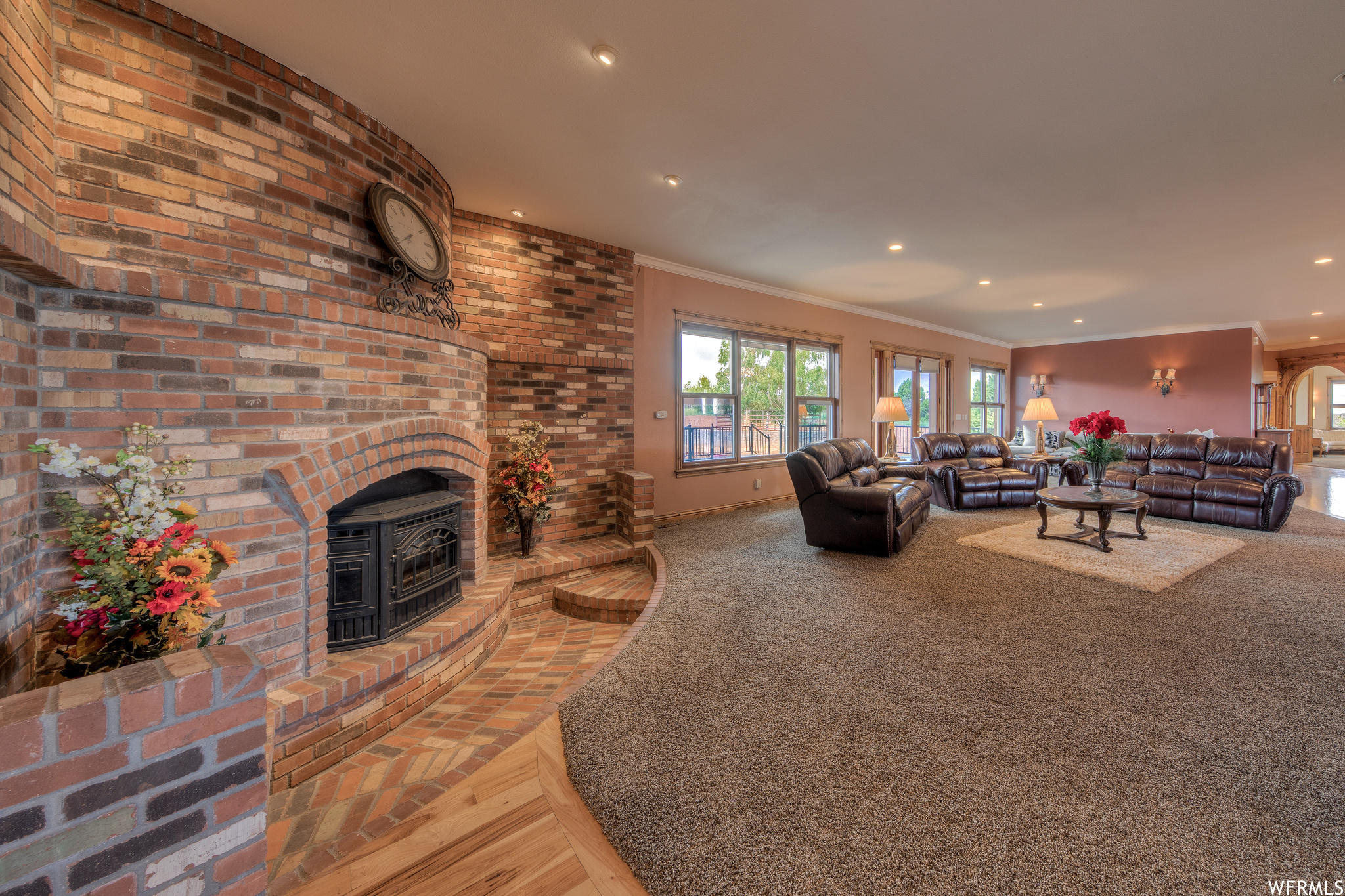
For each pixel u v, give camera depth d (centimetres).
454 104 229
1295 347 1002
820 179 302
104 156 159
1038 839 119
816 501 381
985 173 293
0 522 127
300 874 122
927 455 616
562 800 139
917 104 231
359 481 213
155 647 140
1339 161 276
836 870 112
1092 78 212
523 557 349
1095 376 884
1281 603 272
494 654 276
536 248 375
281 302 188
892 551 363
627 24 183
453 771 150
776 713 173
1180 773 141
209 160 178
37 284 145
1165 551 370
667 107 233
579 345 399
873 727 164
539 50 196
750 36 189
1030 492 562
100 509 153
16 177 131
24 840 85
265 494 184
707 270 492
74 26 155
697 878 111
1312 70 204
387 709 206
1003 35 188
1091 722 165
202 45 178
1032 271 491
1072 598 281
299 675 192
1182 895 105
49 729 87
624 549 375
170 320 166
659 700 182
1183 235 389
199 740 101
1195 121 241
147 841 96
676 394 481
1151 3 172
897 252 436
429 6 173
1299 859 113
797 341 594
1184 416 796
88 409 153
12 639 132
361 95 220
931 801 132
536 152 270
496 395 361
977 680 193
